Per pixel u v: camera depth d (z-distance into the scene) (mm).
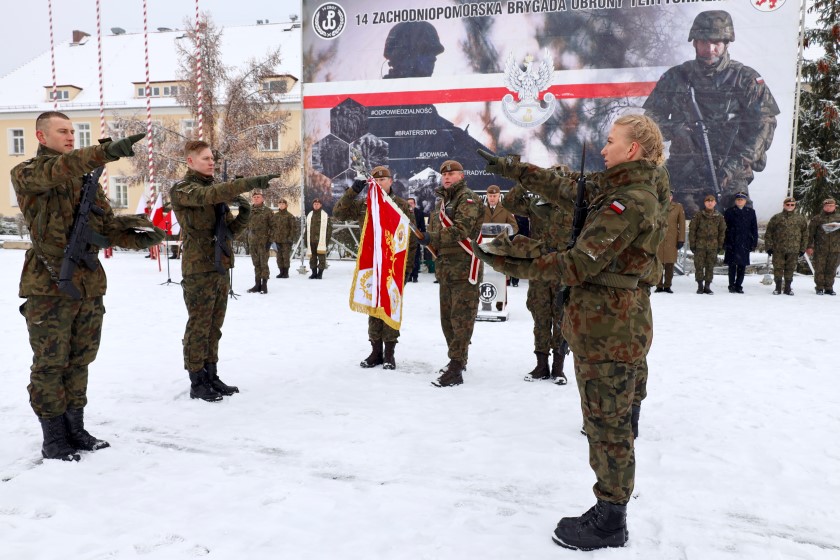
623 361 2268
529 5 13047
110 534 2395
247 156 22344
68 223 3053
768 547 2352
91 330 3242
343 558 2242
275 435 3578
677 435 3654
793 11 11789
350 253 16984
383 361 5434
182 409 4047
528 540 2406
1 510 2596
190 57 23297
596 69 12789
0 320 7434
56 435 3160
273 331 6984
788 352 6020
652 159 2250
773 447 3447
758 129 12133
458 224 4629
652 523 2559
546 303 4848
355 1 14023
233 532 2420
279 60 23969
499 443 3482
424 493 2818
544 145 13180
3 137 34562
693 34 12281
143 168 23000
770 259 13828
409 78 13844
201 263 4152
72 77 35188
